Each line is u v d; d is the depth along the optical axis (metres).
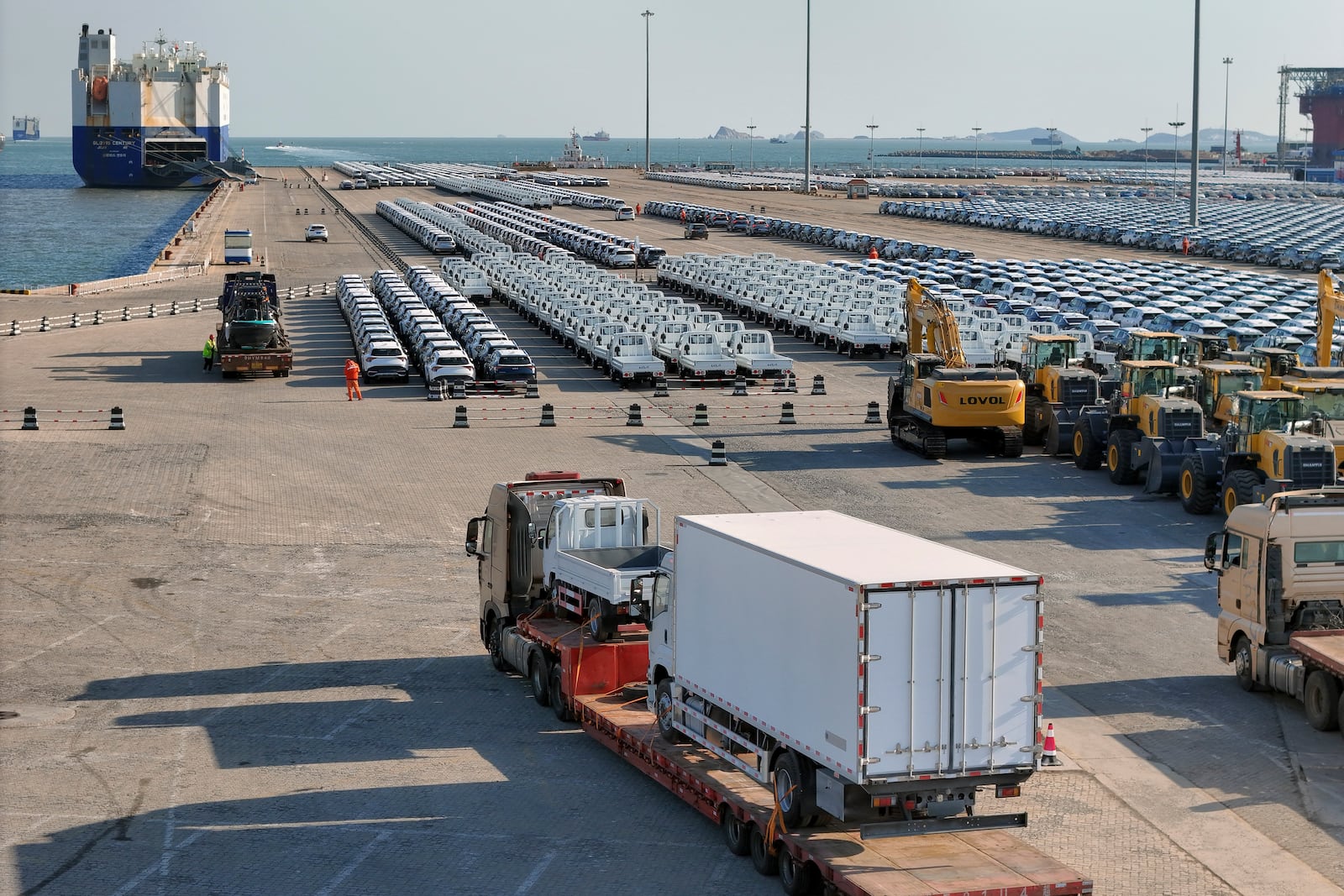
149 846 19.20
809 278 92.62
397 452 47.06
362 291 82.56
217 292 99.31
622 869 18.67
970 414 46.19
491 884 18.17
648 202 187.88
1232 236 127.75
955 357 47.75
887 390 61.50
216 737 23.28
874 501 40.69
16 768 21.84
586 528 25.56
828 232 133.75
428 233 127.62
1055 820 20.28
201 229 152.75
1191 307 78.75
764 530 19.70
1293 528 25.05
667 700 21.59
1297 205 181.50
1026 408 49.69
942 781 16.98
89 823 19.91
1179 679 26.47
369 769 22.02
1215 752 22.94
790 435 51.38
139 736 23.25
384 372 61.53
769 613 18.31
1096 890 18.08
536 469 44.41
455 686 25.98
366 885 18.11
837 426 53.38
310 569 33.62
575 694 23.55
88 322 83.12
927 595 16.66
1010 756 17.09
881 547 18.53
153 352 71.38
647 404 57.75
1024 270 97.44
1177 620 29.98
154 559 34.16
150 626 29.22
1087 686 26.02
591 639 24.11
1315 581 25.09
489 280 96.00
